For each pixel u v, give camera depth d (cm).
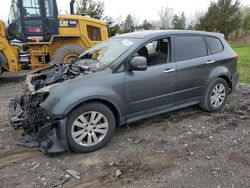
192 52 519
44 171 368
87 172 364
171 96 493
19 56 980
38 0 963
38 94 403
